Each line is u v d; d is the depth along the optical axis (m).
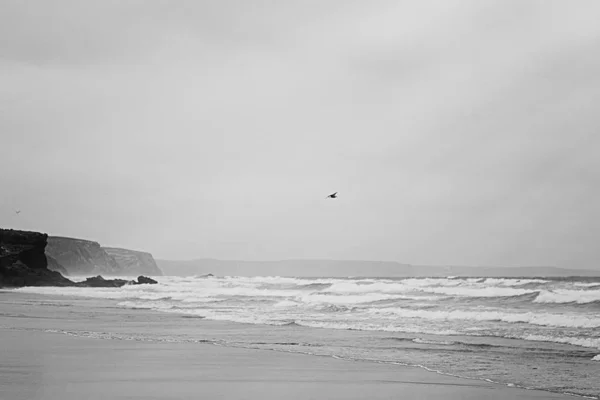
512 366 12.86
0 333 18.78
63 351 14.48
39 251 78.94
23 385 9.93
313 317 25.94
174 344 16.31
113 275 164.50
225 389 9.97
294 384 10.59
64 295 50.47
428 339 17.81
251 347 15.83
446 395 9.78
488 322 22.78
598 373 12.05
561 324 21.23
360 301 35.28
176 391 9.69
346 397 9.51
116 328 21.05
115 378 10.77
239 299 40.62
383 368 12.52
